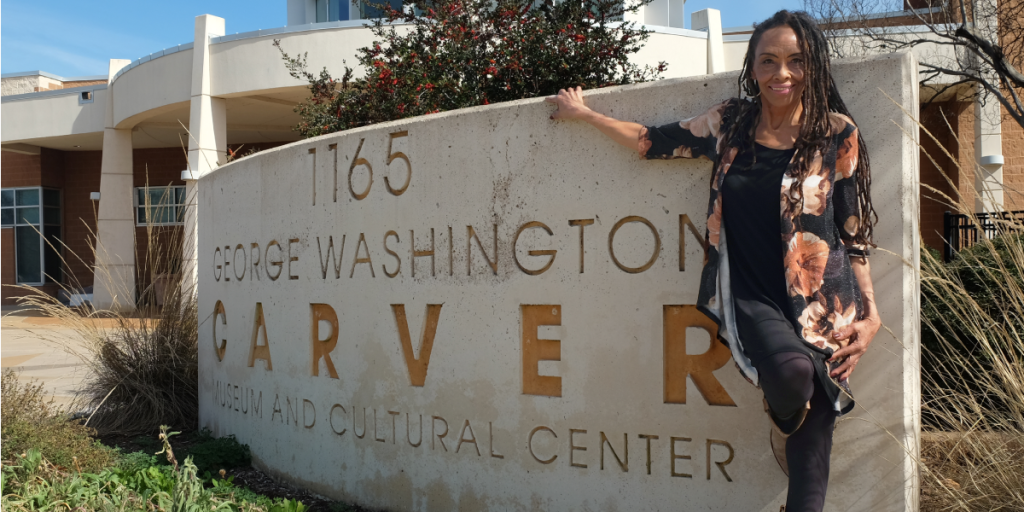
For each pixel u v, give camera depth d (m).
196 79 15.65
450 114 3.62
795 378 2.16
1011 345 3.07
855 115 2.72
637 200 3.08
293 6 18.16
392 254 3.84
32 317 18.38
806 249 2.35
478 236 3.51
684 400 2.98
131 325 6.55
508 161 3.43
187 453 4.91
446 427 3.60
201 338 5.80
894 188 2.66
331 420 4.14
